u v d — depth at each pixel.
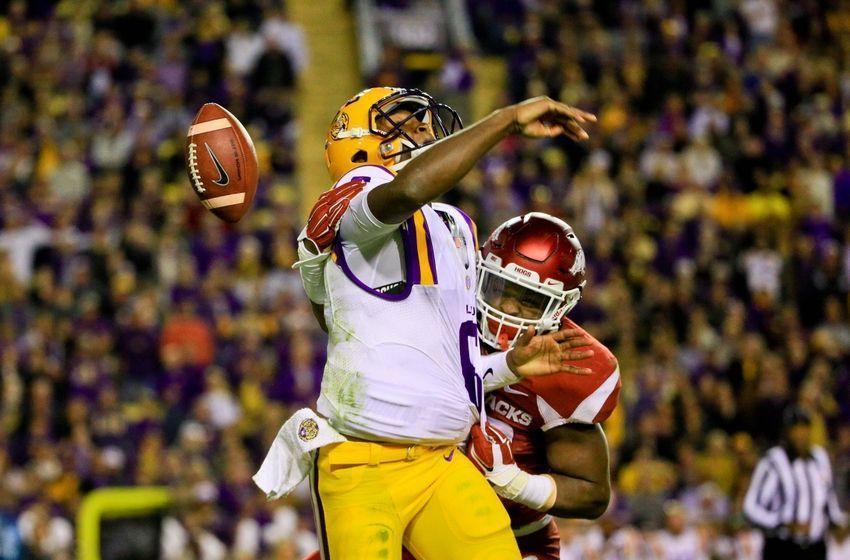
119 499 21.94
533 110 7.01
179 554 22.05
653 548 22.19
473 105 39.09
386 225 7.29
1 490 22.59
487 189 33.75
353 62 41.09
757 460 23.30
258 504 23.09
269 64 37.03
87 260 29.38
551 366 8.08
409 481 7.68
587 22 40.66
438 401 7.62
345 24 41.94
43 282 28.59
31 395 25.34
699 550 22.39
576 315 30.31
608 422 26.89
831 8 43.31
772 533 18.06
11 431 24.98
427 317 7.71
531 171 34.62
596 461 8.83
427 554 7.83
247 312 29.44
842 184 37.25
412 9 41.19
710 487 24.50
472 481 7.84
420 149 8.15
